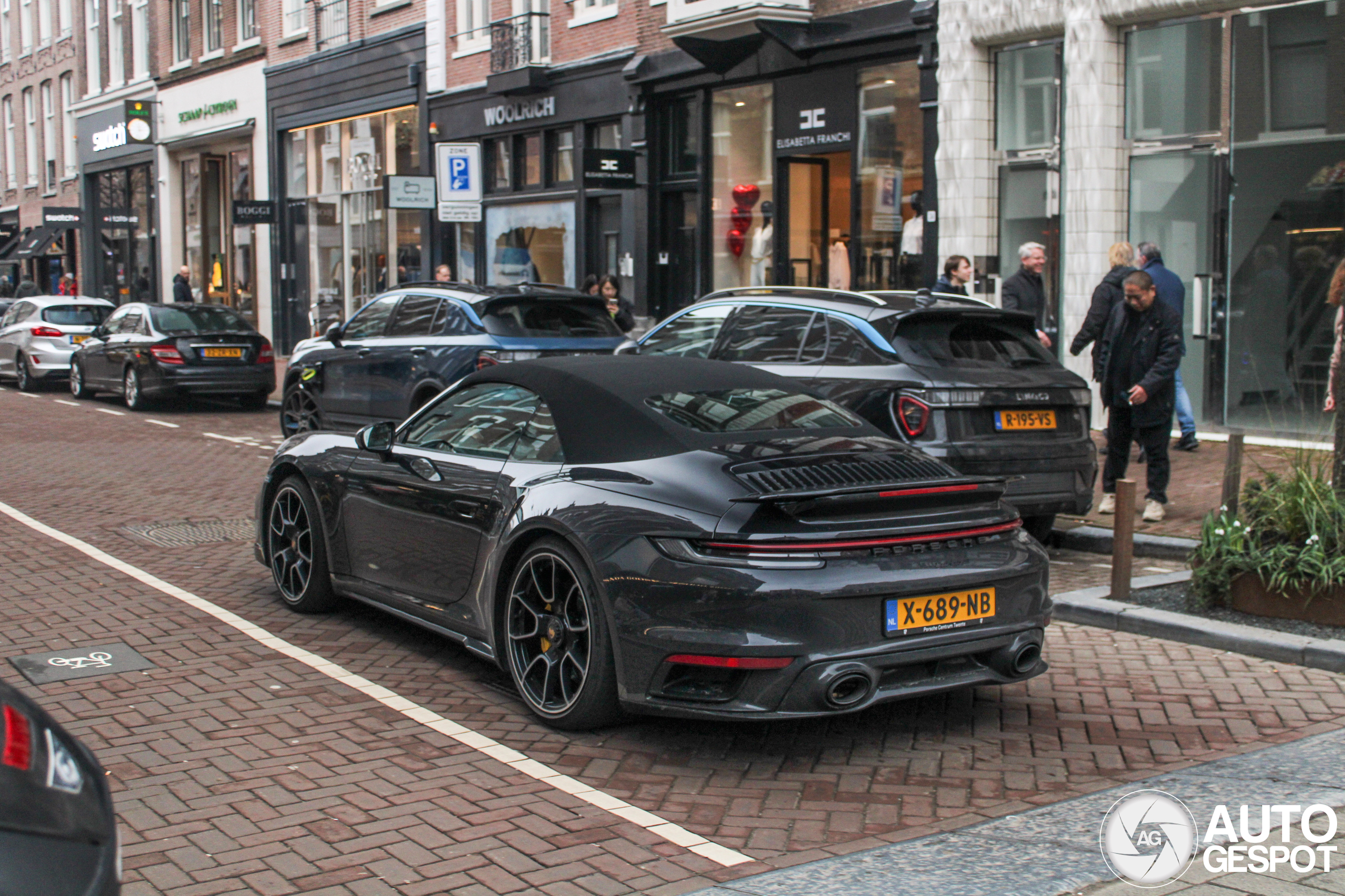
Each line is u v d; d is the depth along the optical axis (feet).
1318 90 40.29
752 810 14.28
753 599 14.55
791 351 27.78
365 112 87.61
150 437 51.37
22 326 74.23
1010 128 48.21
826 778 15.28
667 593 14.98
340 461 21.74
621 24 64.75
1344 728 16.84
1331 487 22.08
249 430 54.60
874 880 12.20
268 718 17.29
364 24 88.12
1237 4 41.75
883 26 50.88
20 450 46.85
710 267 61.62
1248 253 42.39
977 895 11.82
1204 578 21.91
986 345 26.99
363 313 44.37
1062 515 30.12
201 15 110.22
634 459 16.61
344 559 21.59
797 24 53.83
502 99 73.67
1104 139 44.78
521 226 74.33
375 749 16.14
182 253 119.24
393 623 22.38
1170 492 34.14
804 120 55.83
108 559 27.71
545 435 17.89
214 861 12.80
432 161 81.00
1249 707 17.83
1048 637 21.89
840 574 14.82
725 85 59.67
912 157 51.21
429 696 18.33
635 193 64.95
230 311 63.67
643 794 14.76
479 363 38.14
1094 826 13.58
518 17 69.21
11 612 22.99
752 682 14.69
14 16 152.46
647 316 64.49
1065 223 45.85
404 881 12.37
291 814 14.02
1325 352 40.60
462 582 18.45
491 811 14.17
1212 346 43.57
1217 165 42.88
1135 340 30.35
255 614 22.93
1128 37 44.70
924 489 15.76
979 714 17.74
